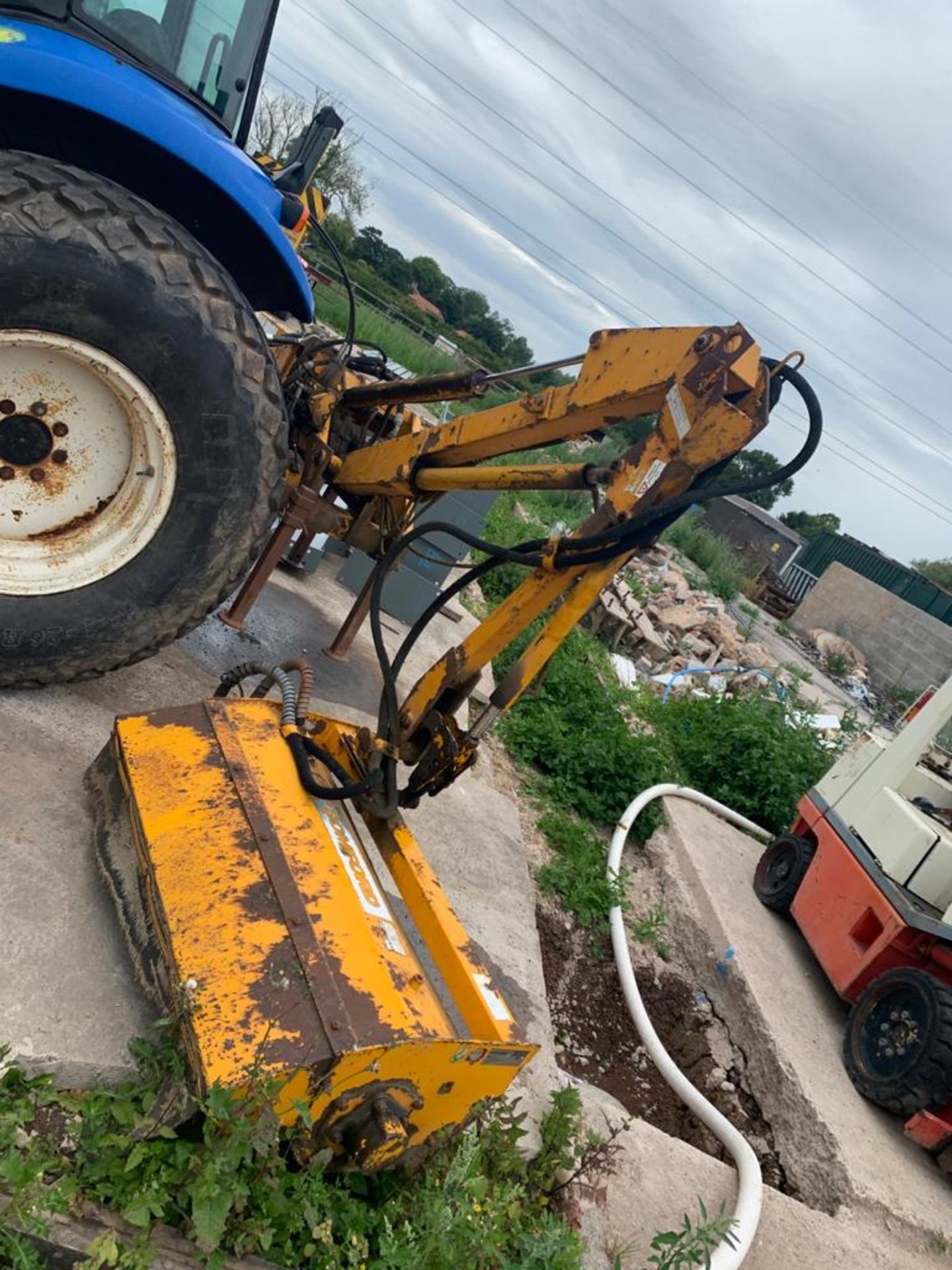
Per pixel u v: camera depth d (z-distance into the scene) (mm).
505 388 3957
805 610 30531
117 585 3285
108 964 2459
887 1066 4523
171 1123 2035
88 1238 1906
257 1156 2115
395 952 2488
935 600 32094
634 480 2854
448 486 3756
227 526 3344
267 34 3875
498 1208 2432
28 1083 2129
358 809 3256
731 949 5391
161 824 2535
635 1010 4531
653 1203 3188
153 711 2912
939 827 5344
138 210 2965
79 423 3213
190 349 3068
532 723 6535
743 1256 3129
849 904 5363
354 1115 2229
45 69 2912
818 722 12133
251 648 4875
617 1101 3953
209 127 3438
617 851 5668
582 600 2998
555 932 4848
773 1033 4766
